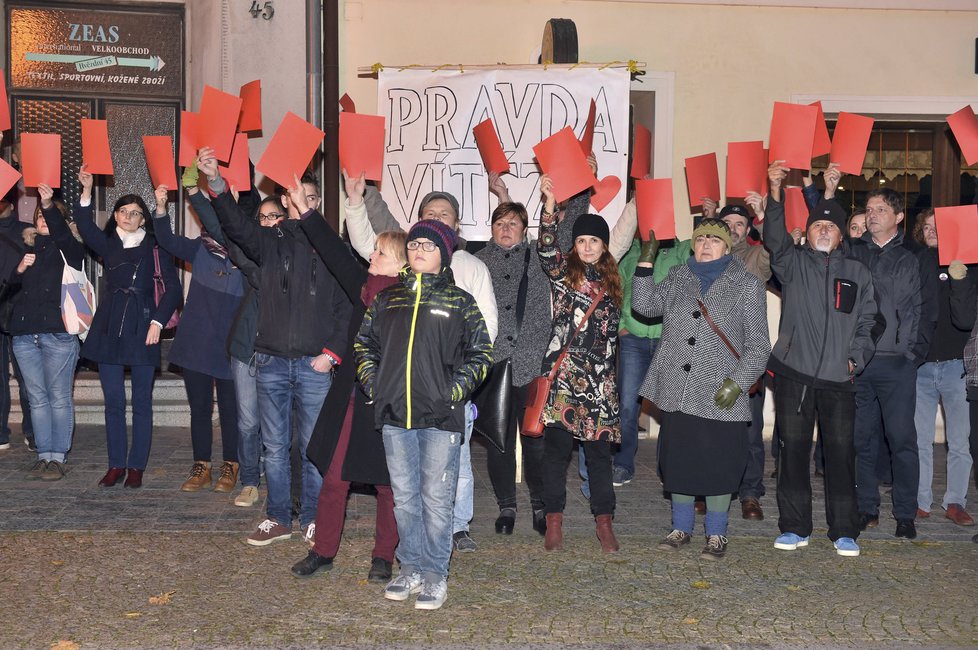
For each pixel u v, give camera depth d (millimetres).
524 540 5930
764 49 9555
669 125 9508
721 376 5590
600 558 5598
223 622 4512
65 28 9992
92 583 4973
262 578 5113
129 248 6871
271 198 6254
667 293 5836
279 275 5539
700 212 9570
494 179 7070
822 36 9570
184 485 6852
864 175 9938
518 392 6004
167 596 4793
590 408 5605
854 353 5770
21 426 9031
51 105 10016
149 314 6848
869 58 9609
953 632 4590
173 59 10180
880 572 5461
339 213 9359
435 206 5559
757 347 5539
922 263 6488
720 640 4441
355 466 4926
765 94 9578
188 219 10047
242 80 9344
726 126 9570
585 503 6844
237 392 6270
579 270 5664
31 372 7027
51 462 7098
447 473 4727
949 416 6602
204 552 5504
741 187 6051
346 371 5090
